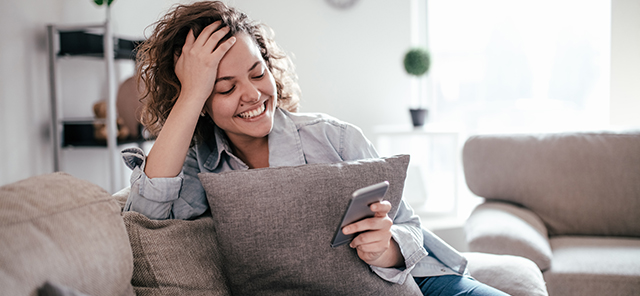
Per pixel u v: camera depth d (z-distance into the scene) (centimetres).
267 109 108
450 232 251
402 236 100
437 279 116
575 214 194
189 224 99
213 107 106
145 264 91
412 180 305
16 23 250
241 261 90
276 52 128
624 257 162
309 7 349
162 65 109
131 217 94
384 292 96
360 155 116
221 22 105
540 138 206
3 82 243
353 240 90
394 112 353
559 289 154
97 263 73
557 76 315
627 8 262
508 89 333
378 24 348
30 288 61
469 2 340
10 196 71
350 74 353
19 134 253
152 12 337
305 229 90
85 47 265
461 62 346
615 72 268
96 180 310
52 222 71
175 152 104
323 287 91
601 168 193
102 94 319
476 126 346
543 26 317
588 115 307
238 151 121
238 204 89
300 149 114
